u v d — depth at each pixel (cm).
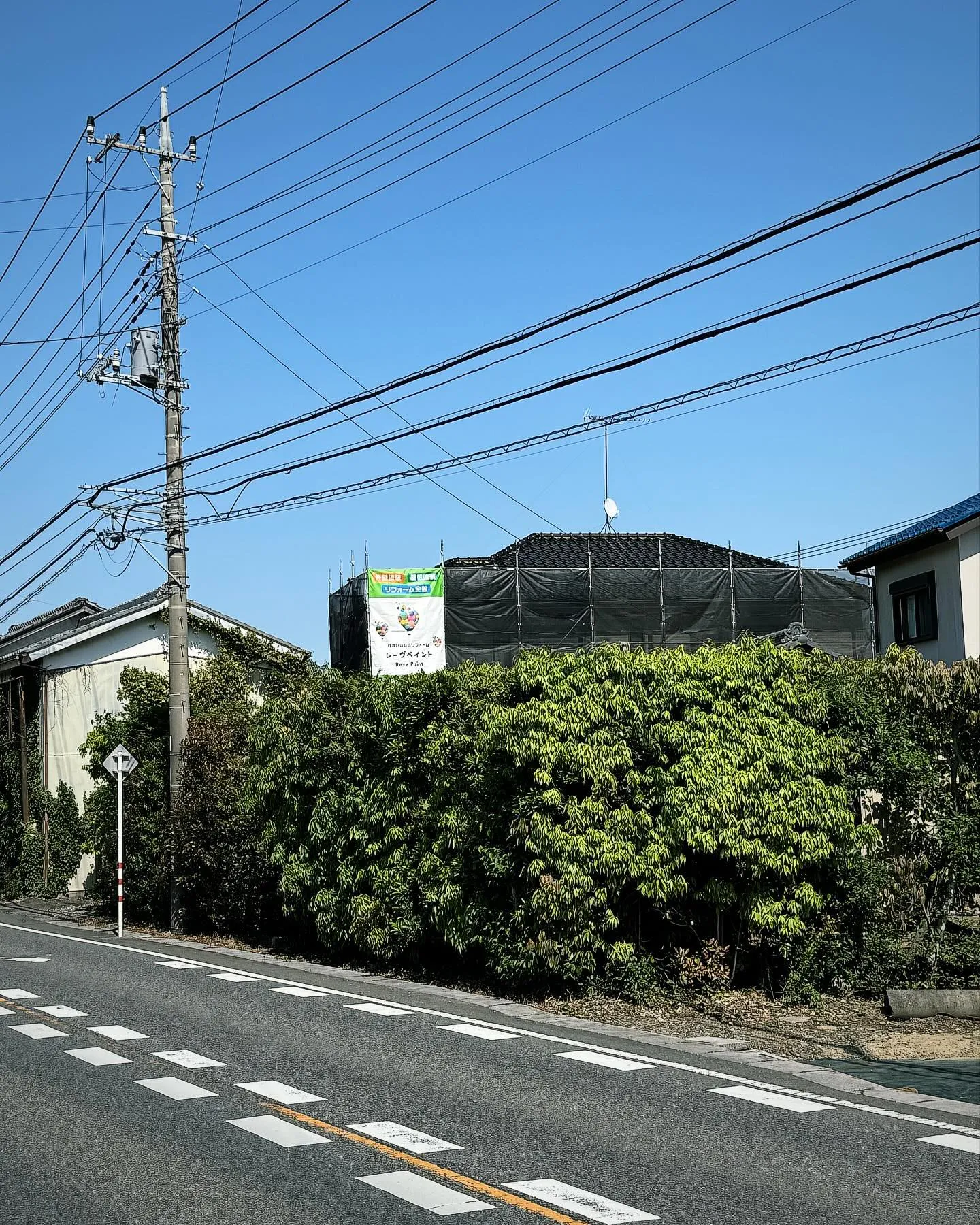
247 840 2072
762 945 1430
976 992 1311
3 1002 1370
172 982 1559
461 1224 623
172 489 2341
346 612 3941
